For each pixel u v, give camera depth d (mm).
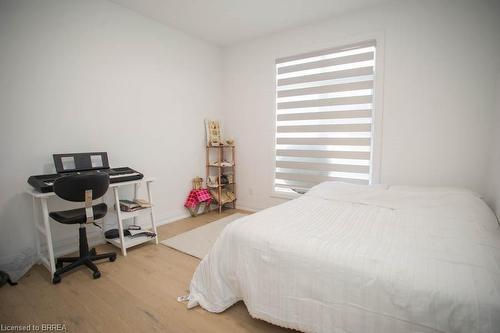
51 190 1968
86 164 2424
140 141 3043
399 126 2703
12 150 2129
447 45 2424
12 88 2100
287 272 1332
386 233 1505
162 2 2699
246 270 1486
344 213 1938
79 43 2463
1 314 1602
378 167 2844
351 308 1139
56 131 2361
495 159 2129
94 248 2422
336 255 1229
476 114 2355
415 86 2594
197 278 1757
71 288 1887
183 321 1546
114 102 2766
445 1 2400
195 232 3037
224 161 4059
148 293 1827
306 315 1270
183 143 3570
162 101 3254
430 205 2035
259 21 3123
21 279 2008
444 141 2510
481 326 881
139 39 2951
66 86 2400
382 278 1080
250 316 1597
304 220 1739
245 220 1710
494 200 2129
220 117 4105
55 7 2293
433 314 962
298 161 3447
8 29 2055
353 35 2875
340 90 3041
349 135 3033
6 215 2131
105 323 1525
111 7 2680
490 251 1222
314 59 3199
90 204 2018
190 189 3723
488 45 2264
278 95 3543
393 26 2652
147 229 3018
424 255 1188
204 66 3783
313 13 2912
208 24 3215
